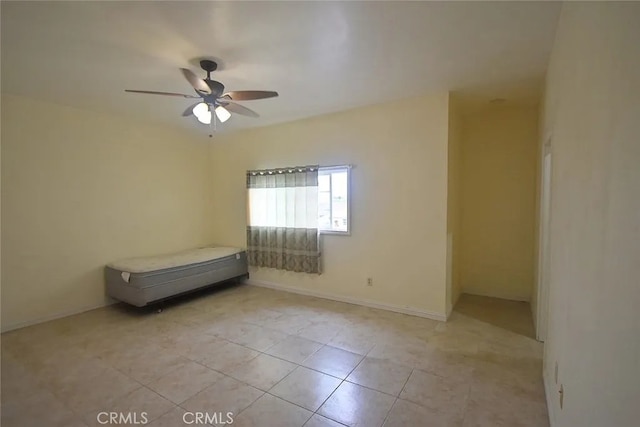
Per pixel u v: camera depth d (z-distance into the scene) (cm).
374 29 211
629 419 74
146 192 454
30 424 192
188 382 235
